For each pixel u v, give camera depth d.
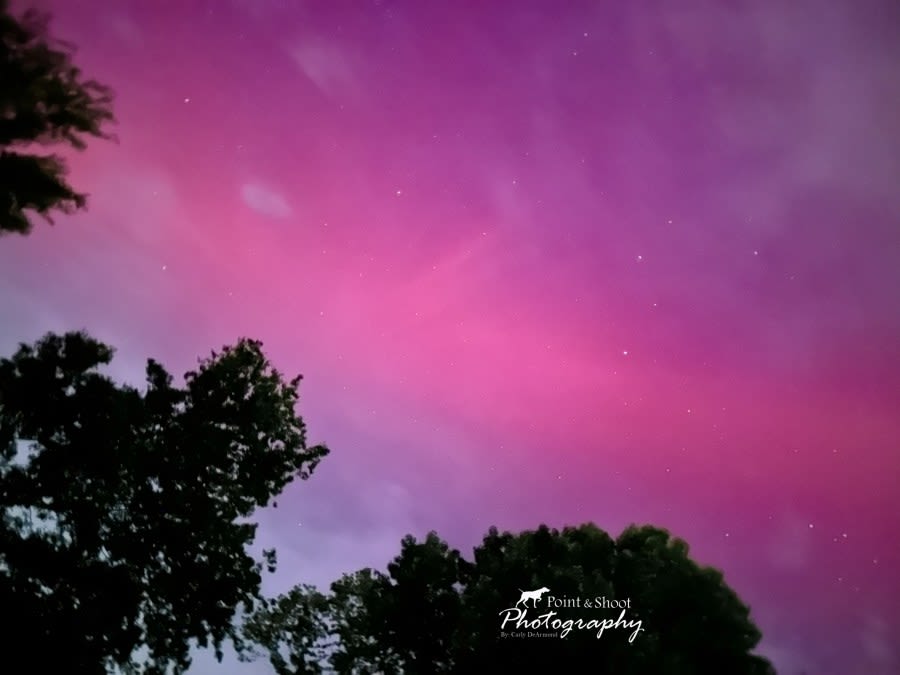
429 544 14.01
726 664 10.76
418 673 13.20
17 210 12.72
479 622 11.21
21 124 12.14
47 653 9.99
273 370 14.27
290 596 14.31
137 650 11.91
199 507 12.62
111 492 11.88
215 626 12.70
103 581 10.92
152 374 13.05
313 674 13.61
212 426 13.04
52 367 11.42
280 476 14.07
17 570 10.56
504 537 13.66
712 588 11.41
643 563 11.62
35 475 11.13
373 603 13.53
